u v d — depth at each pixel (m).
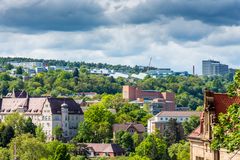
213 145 124.44
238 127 118.25
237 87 126.25
